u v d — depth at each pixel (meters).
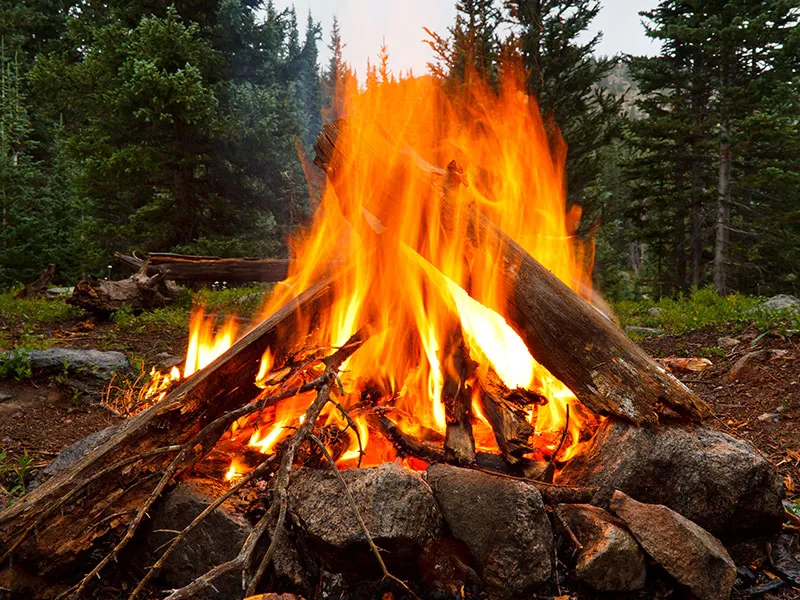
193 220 15.59
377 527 1.98
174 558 2.19
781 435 3.71
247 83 17.05
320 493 2.15
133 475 2.31
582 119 11.34
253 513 2.24
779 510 2.31
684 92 21.22
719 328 6.58
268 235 16.34
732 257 19.22
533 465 2.44
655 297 21.64
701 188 20.36
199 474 2.51
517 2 11.73
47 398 4.41
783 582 2.21
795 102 18.12
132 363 5.57
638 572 2.05
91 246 15.48
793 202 19.20
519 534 2.02
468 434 2.52
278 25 18.89
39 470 3.23
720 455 2.29
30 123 20.28
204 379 2.52
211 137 14.12
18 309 8.42
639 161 20.55
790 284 19.55
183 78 12.98
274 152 16.08
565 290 2.65
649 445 2.32
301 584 2.06
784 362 4.81
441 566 2.08
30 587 2.14
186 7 16.31
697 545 2.03
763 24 17.72
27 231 15.83
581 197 11.52
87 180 14.21
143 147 13.87
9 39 23.22
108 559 1.95
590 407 2.49
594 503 2.28
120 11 15.51
